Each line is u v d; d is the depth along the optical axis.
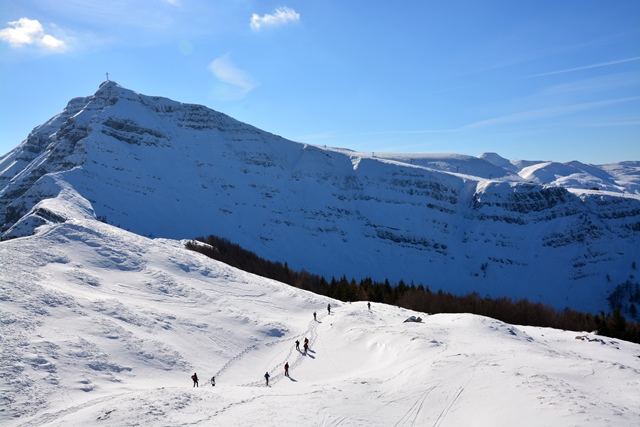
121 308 52.78
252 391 35.00
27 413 29.69
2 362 34.88
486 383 33.47
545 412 26.59
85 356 39.84
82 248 70.50
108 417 26.56
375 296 108.38
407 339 49.75
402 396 33.31
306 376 44.91
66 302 49.66
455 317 65.62
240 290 74.81
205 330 54.56
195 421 26.39
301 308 72.69
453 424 28.38
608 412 26.02
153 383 38.78
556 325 100.56
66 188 182.75
